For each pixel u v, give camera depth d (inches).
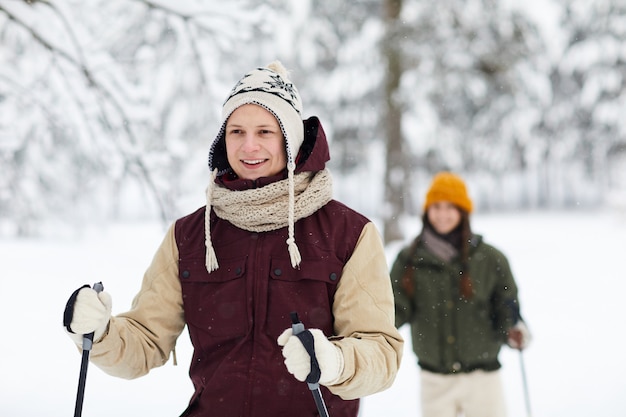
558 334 374.0
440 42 727.7
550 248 791.1
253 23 283.0
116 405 250.4
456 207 200.8
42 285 506.3
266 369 96.0
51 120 292.7
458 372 197.2
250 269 98.0
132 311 106.2
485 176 961.5
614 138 1200.8
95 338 96.6
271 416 96.0
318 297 97.0
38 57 295.9
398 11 739.4
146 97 276.8
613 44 1059.3
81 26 265.9
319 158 101.2
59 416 237.6
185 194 292.8
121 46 304.7
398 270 204.8
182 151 292.7
